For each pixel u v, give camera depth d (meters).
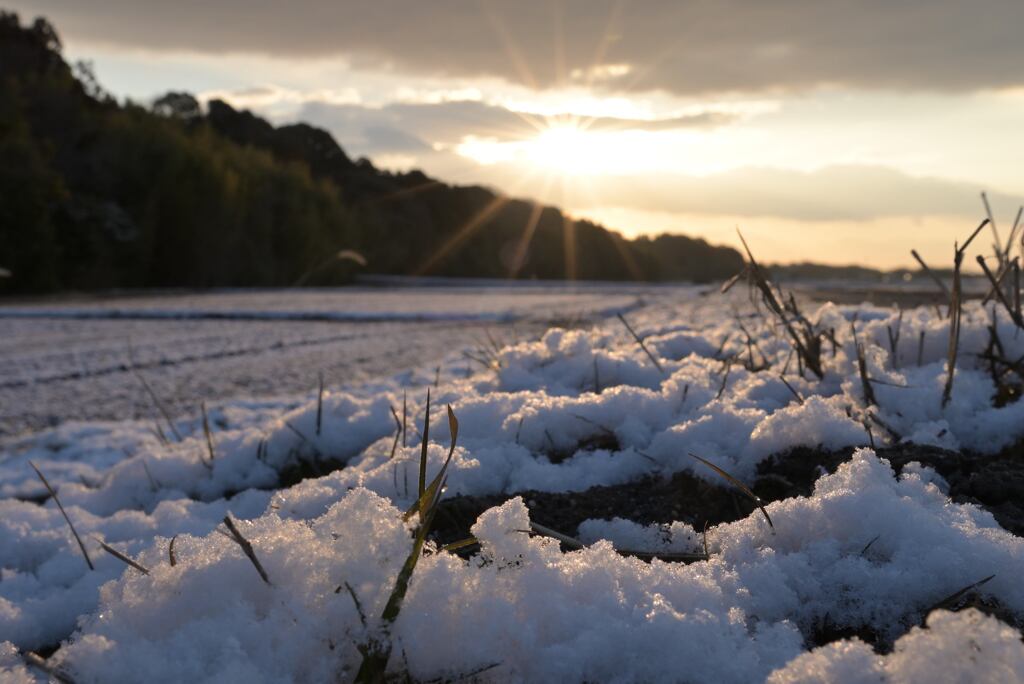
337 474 2.47
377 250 59.62
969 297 9.59
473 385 3.51
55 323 15.33
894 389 2.57
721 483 2.19
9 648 1.50
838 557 1.52
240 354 10.14
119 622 1.25
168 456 3.22
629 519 2.10
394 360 9.39
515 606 1.32
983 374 2.85
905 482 1.73
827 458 2.16
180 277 40.28
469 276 67.31
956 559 1.42
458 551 1.89
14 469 4.14
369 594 1.24
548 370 3.50
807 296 16.53
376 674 1.19
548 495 2.19
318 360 9.43
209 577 1.29
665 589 1.40
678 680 1.22
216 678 1.11
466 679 1.22
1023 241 3.55
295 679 1.19
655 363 3.42
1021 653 1.03
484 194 77.12
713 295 21.91
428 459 2.34
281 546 1.32
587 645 1.25
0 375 8.46
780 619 1.42
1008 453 2.29
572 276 73.88
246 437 3.35
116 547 2.29
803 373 3.04
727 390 2.98
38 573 2.22
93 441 4.82
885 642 1.36
